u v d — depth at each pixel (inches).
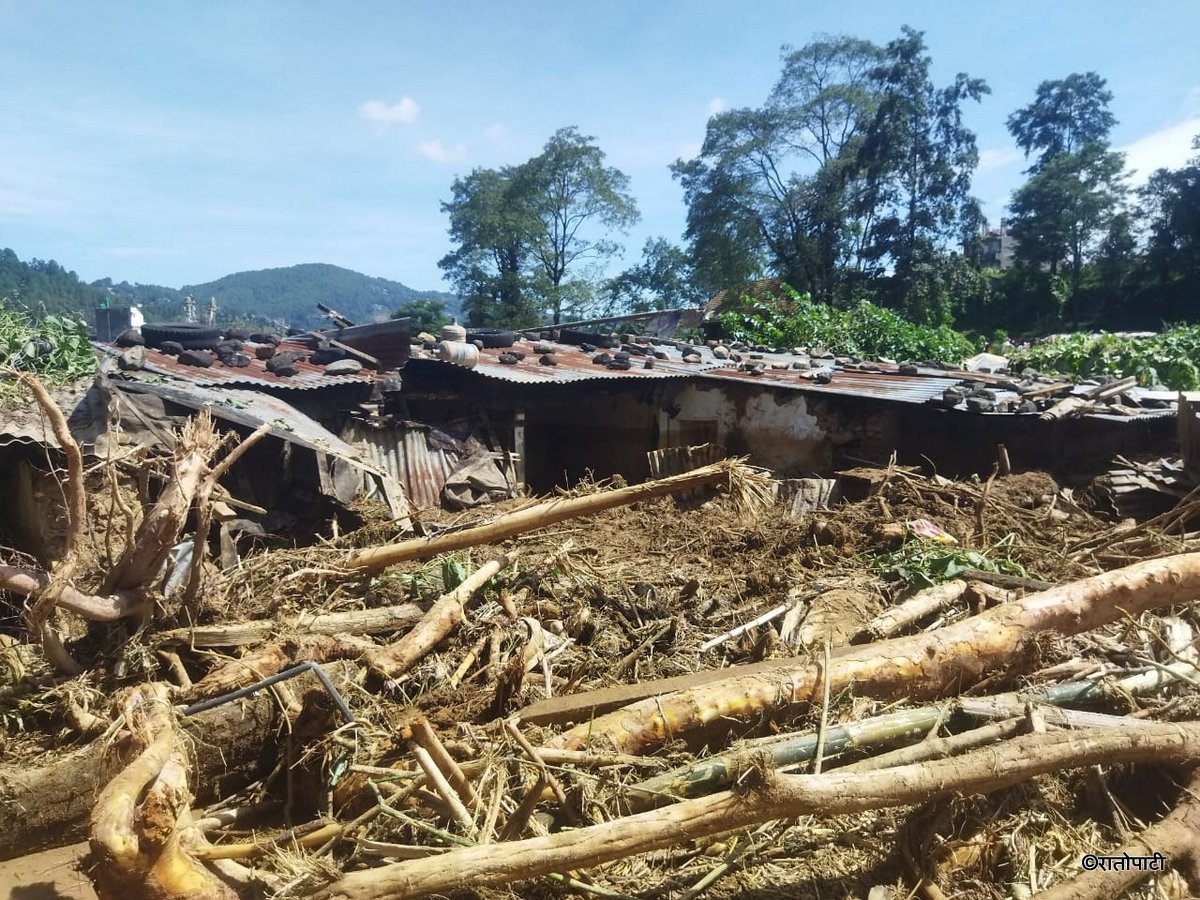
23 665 174.4
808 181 1344.7
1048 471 400.8
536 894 123.9
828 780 121.7
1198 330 684.1
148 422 277.0
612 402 545.6
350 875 109.1
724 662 198.8
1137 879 123.8
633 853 114.2
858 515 305.9
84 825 136.8
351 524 297.9
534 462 541.3
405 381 461.4
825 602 231.0
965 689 176.7
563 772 135.9
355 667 168.6
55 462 237.8
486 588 216.4
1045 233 1424.7
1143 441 422.3
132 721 132.2
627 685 166.1
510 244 1336.1
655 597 231.1
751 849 131.9
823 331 802.2
